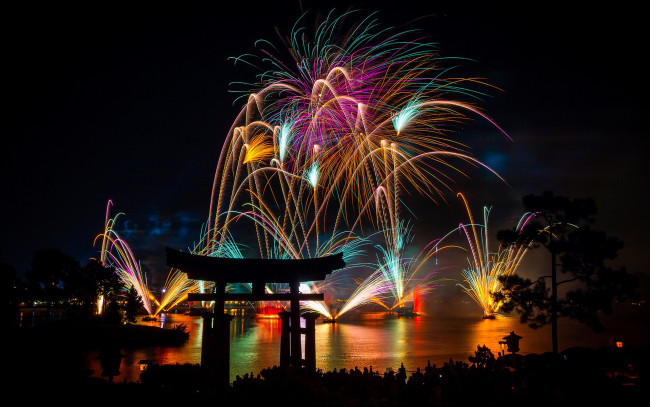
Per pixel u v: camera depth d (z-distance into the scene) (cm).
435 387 2209
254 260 2723
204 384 2384
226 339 2662
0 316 5919
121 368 4622
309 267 2775
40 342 5191
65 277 7969
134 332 6700
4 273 6062
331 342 7906
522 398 2386
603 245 3325
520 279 3609
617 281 3312
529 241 3575
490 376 2533
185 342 7038
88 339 5841
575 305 3422
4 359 3647
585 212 3441
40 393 2497
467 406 2291
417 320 15112
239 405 2114
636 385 2875
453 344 7556
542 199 3494
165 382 2550
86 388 2595
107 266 8544
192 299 2703
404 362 5419
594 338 8575
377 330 10756
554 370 2862
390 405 2108
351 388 2361
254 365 5044
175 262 2642
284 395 2098
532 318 3534
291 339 2786
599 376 2781
